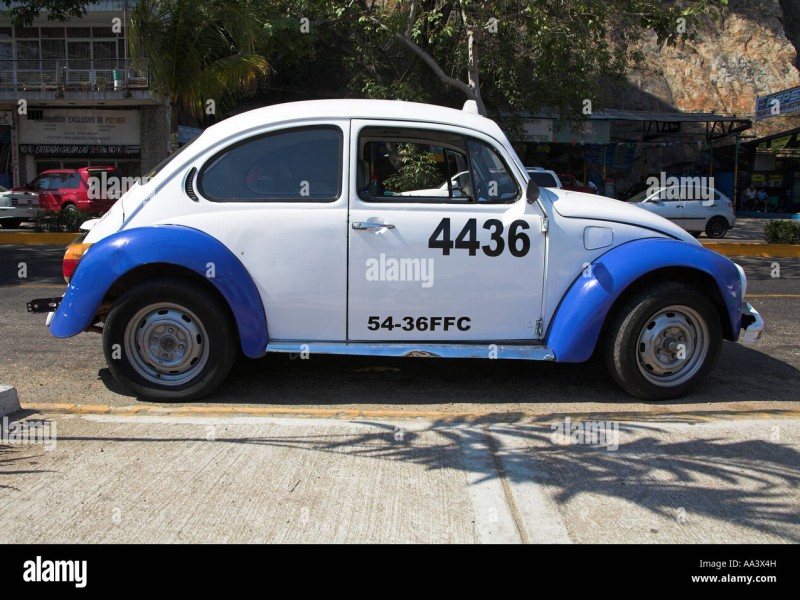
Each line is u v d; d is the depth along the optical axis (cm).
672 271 470
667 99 3434
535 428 409
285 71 2503
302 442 381
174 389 453
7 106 2578
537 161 3028
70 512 301
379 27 1444
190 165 451
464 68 1842
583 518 304
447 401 476
